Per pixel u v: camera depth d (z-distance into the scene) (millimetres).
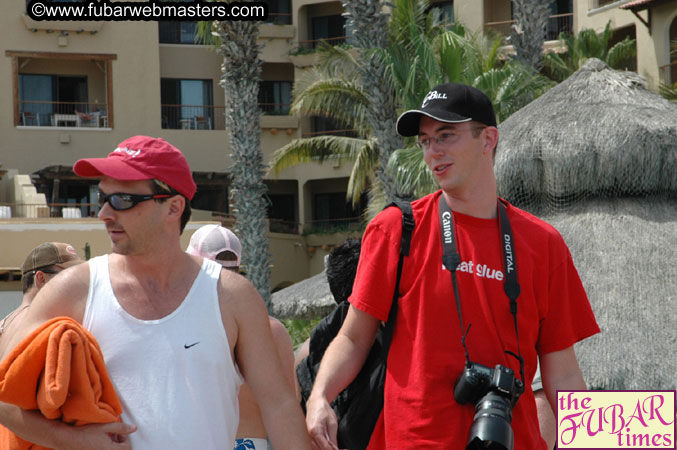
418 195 12359
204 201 30594
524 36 15523
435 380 2516
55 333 2238
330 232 30000
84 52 28750
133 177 2385
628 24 26797
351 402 2848
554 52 26047
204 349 2428
